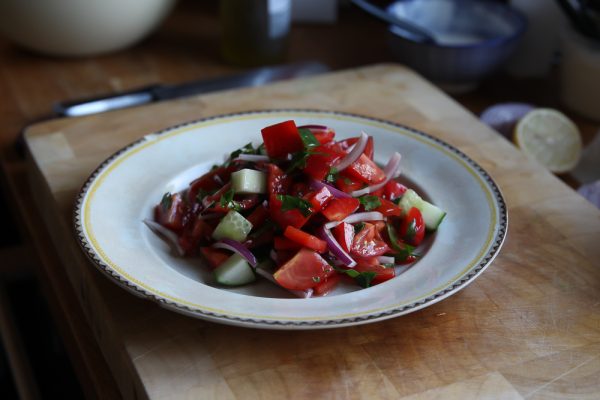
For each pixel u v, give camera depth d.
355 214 0.65
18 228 0.89
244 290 0.63
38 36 0.95
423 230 0.65
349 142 0.69
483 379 0.58
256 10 0.95
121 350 0.60
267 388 0.57
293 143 0.66
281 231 0.64
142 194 0.69
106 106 0.86
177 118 0.81
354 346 0.60
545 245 0.67
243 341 0.60
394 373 0.58
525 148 0.82
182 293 0.59
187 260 0.65
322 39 1.05
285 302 0.59
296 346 0.59
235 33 0.97
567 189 0.73
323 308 0.58
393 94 0.85
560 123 0.84
